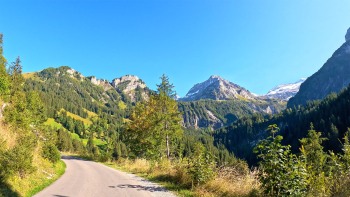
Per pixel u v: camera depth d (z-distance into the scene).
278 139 8.05
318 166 8.29
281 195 7.57
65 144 86.81
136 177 18.31
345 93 143.00
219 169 12.92
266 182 8.12
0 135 14.92
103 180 16.41
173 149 34.31
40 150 19.77
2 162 11.57
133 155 35.16
